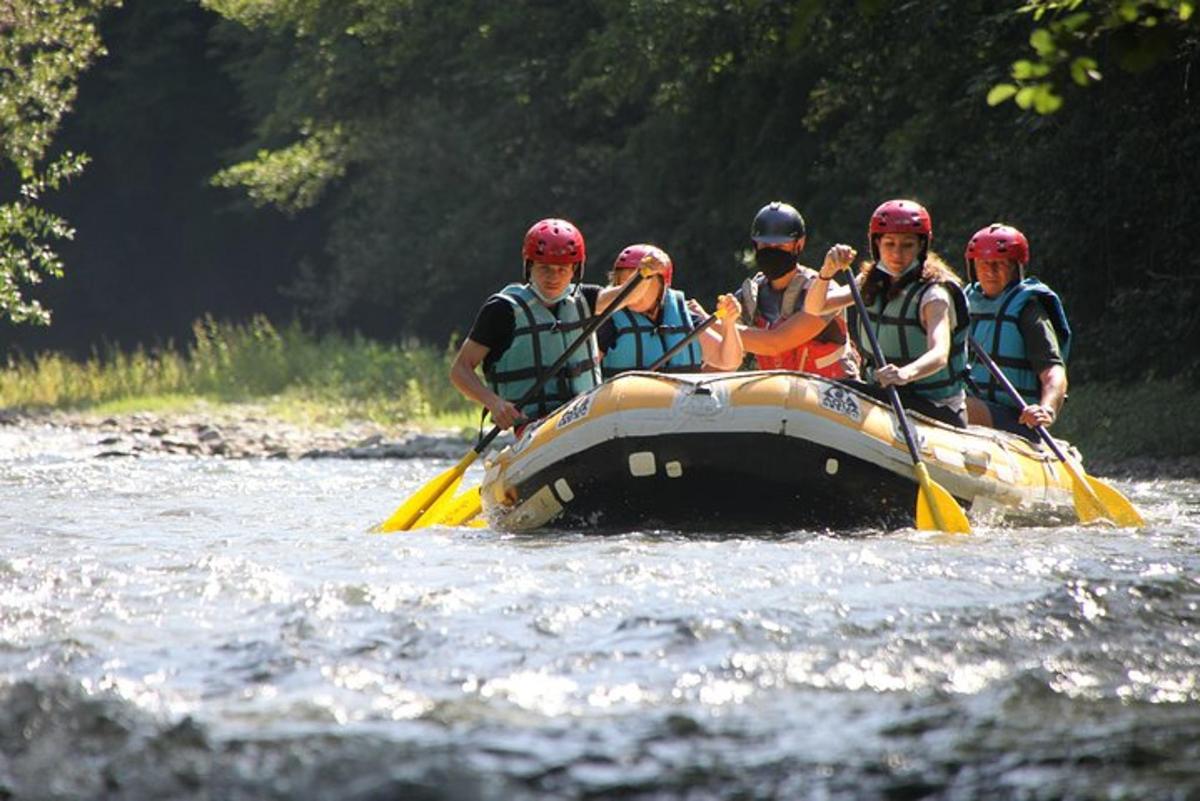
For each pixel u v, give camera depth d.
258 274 159.25
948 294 26.97
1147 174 59.19
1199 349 59.09
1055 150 60.62
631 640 15.62
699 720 12.80
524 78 91.94
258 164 118.94
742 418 24.59
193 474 43.16
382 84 104.19
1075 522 28.39
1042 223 61.66
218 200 154.75
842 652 15.11
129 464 48.59
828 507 25.20
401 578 19.59
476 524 28.20
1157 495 35.88
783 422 24.55
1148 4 15.47
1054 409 30.19
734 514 25.39
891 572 19.58
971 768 11.59
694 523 25.61
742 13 72.44
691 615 16.61
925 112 65.94
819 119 75.00
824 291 27.14
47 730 12.20
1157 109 58.19
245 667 14.72
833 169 77.25
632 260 28.88
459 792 10.96
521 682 14.12
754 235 28.05
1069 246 61.12
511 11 91.69
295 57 129.62
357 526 27.53
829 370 28.91
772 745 12.12
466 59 95.25
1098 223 60.44
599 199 107.44
